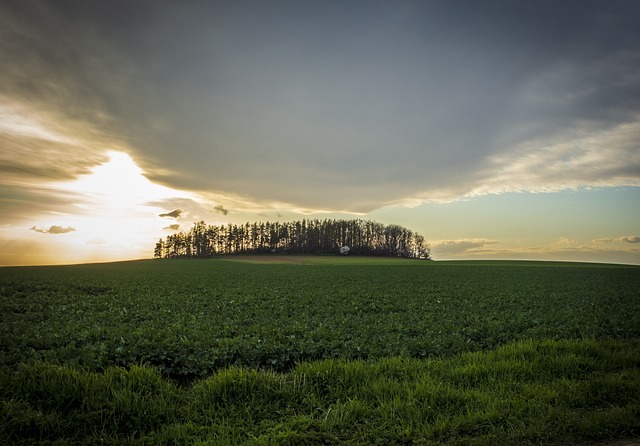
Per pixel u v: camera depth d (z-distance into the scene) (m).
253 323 16.52
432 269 72.88
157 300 25.19
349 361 9.82
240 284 39.28
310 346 11.40
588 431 6.55
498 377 9.10
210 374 9.93
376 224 173.25
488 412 7.09
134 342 11.57
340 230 169.12
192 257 145.00
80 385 7.39
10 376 7.61
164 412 7.08
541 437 6.37
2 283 36.59
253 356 10.68
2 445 5.95
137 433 6.62
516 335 13.91
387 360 9.78
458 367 9.54
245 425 6.88
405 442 6.33
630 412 7.06
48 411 6.80
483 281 44.78
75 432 6.43
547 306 22.58
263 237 167.62
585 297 27.70
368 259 128.50
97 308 21.64
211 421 6.89
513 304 23.45
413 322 16.67
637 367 9.96
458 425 6.71
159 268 76.31
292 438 6.28
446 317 18.19
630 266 93.94
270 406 7.47
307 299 25.61
